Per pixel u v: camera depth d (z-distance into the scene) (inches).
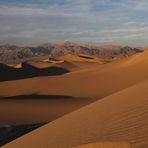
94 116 534.3
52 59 6427.2
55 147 400.2
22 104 1732.3
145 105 485.7
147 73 2472.9
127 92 701.3
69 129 490.6
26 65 5054.1
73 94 2098.9
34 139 510.0
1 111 1525.6
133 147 288.8
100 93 2069.4
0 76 4266.7
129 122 405.7
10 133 995.3
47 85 2463.1
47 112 1482.5
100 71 2773.1
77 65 5388.8
